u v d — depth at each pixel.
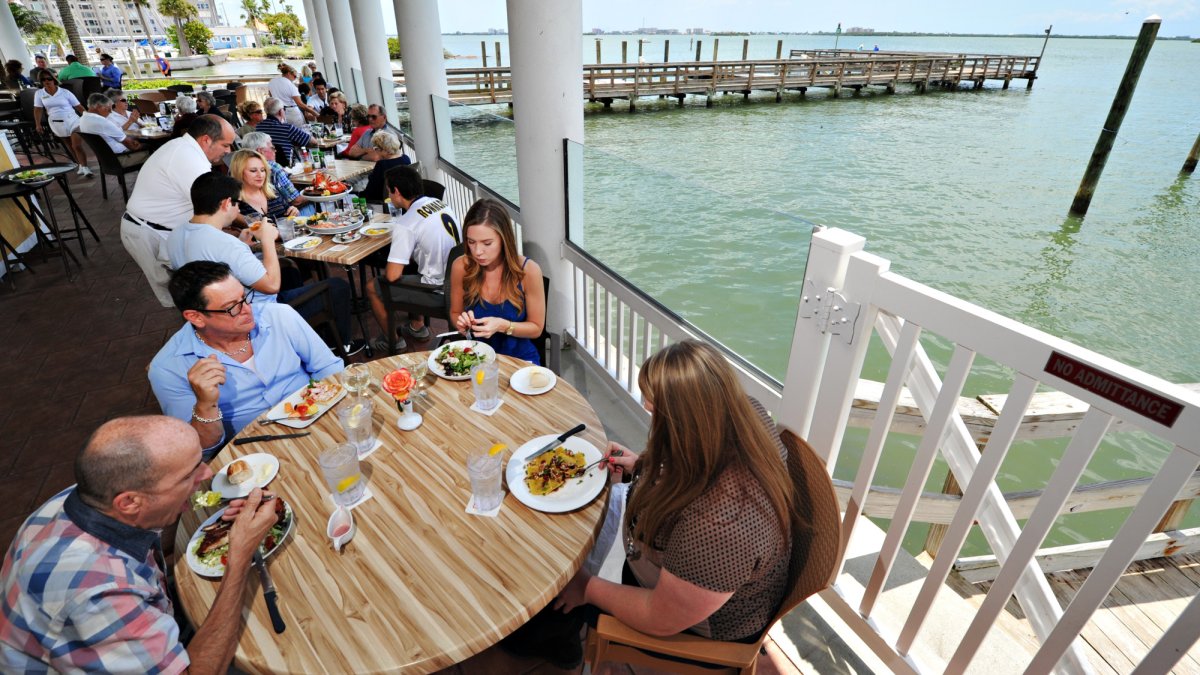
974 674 1.66
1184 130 19.12
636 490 1.30
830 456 1.70
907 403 2.20
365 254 3.23
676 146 16.11
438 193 3.53
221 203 2.70
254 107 6.33
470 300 2.52
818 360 1.63
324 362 2.19
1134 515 0.98
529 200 3.14
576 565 1.27
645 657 1.32
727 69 22.70
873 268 1.36
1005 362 1.11
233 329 1.84
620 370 3.02
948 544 1.34
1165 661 1.00
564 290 3.35
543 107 2.86
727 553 1.05
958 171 14.18
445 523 1.36
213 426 1.78
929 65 25.95
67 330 3.82
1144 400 0.91
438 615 1.15
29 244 5.15
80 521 1.08
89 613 1.04
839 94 25.67
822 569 1.13
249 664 1.07
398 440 1.64
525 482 1.47
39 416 2.98
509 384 1.91
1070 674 1.29
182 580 1.24
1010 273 9.30
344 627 1.13
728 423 1.07
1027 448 5.17
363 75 7.48
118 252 5.09
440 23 5.21
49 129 8.52
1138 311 8.26
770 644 1.75
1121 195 12.86
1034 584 1.34
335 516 1.33
